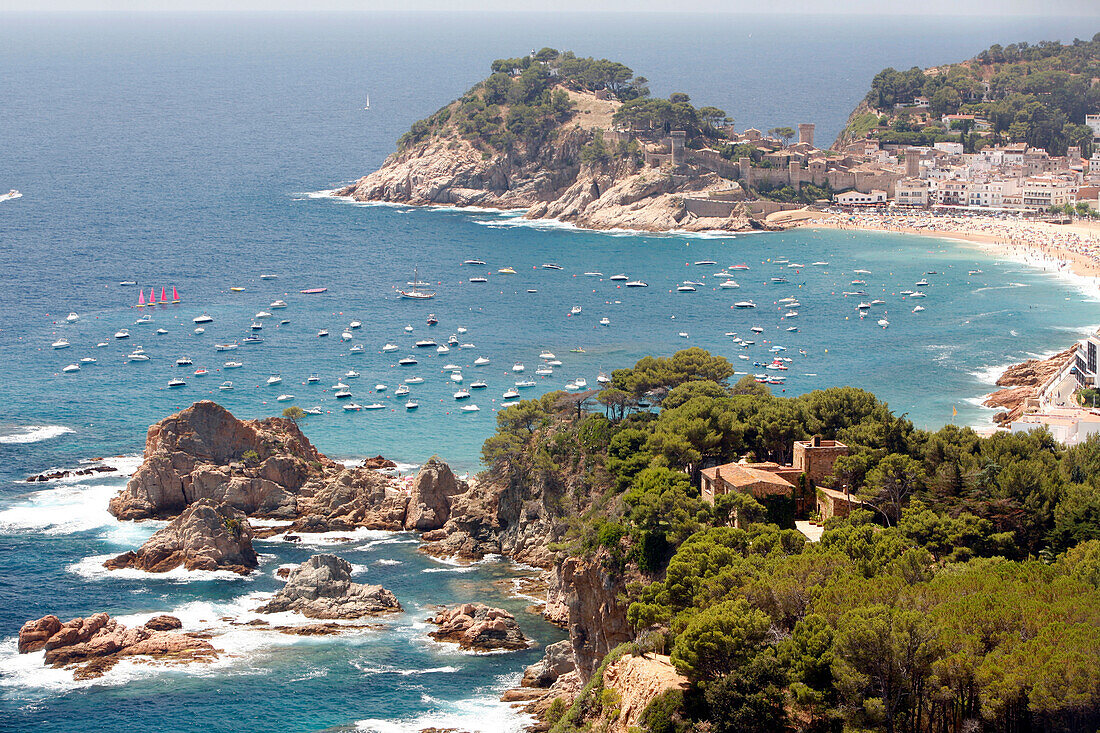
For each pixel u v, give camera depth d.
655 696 130.75
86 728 160.00
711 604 138.38
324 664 177.38
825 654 121.81
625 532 172.38
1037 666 110.00
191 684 170.88
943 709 117.00
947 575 137.75
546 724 160.12
